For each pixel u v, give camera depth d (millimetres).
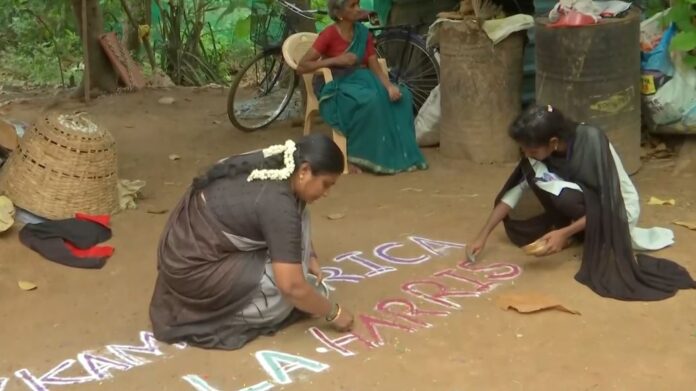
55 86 10586
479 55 5875
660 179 5551
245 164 3428
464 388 3207
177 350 3539
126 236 4832
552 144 3996
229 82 10570
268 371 3355
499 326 3676
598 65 5242
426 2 7422
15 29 11648
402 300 3951
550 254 4148
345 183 5766
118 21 10883
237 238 3395
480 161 6094
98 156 4953
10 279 4262
